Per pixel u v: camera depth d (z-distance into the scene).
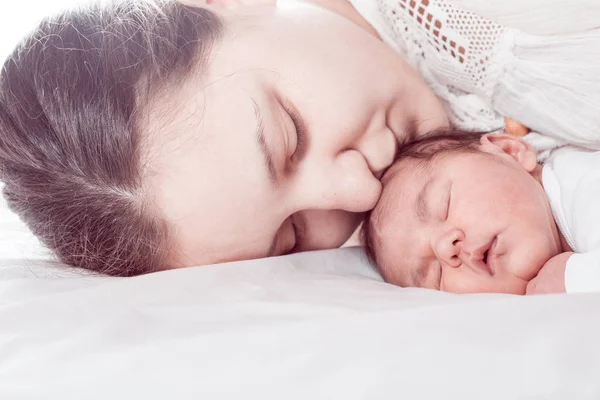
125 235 0.81
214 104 0.76
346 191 0.82
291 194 0.82
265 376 0.50
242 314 0.62
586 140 0.92
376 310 0.58
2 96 0.84
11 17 1.51
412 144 0.95
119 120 0.76
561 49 0.88
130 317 0.63
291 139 0.79
